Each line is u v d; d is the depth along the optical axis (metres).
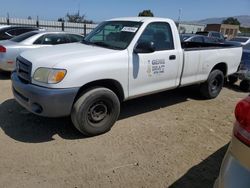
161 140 4.13
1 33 10.02
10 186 2.91
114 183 3.04
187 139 4.21
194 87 6.39
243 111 1.85
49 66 3.65
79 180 3.06
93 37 5.07
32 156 3.50
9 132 4.13
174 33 5.00
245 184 1.75
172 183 3.09
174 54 4.94
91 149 3.75
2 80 7.35
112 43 4.55
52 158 3.47
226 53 6.29
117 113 4.29
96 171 3.24
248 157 1.76
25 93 3.79
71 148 3.75
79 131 4.12
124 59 4.19
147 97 6.33
